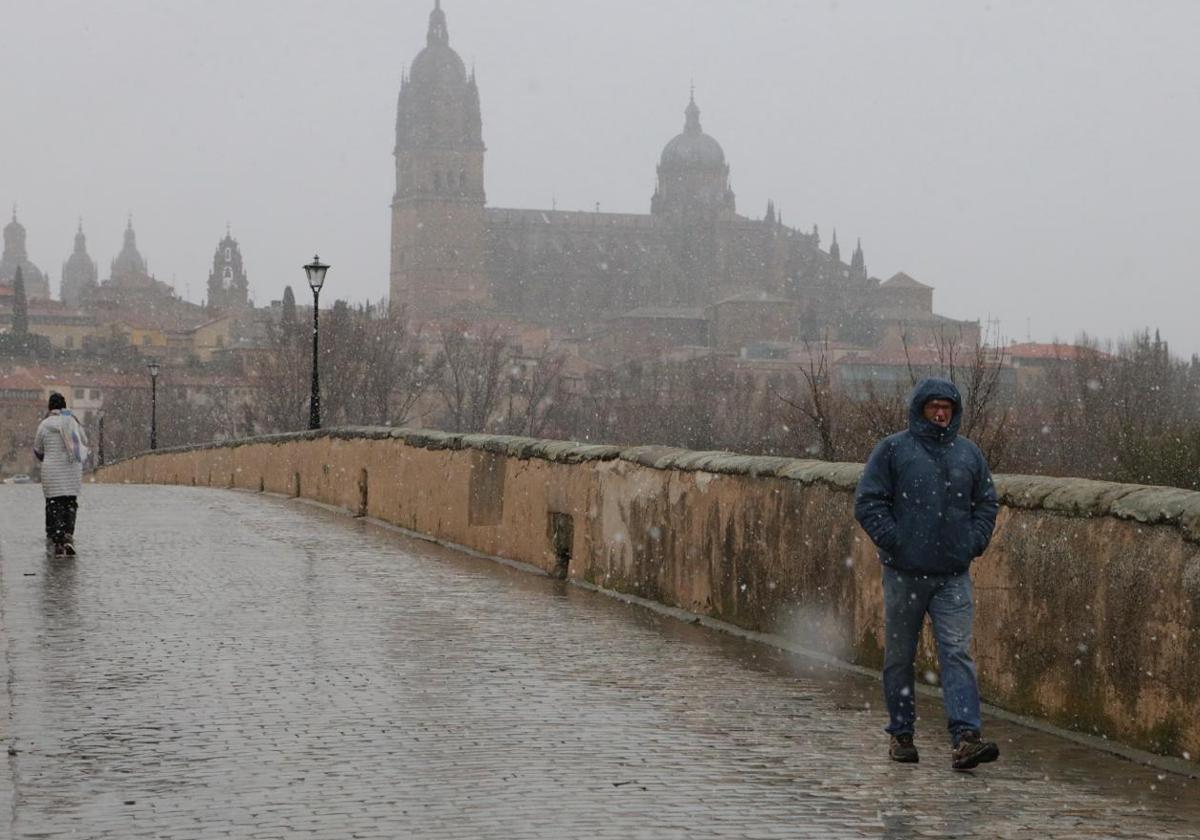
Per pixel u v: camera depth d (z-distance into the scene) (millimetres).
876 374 163125
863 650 11625
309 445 31359
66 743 8570
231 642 12086
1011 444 42844
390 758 8320
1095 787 8156
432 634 12805
